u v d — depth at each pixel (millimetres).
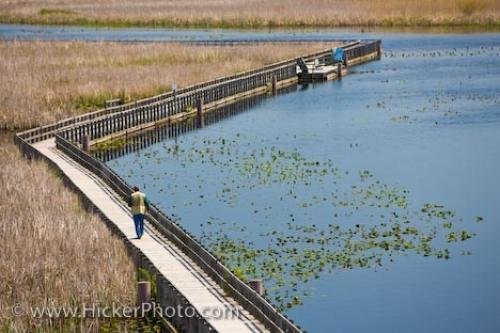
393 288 48344
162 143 84438
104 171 63938
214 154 79062
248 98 108562
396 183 68375
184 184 69250
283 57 127375
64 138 78250
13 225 51250
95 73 110125
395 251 53750
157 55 125312
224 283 42812
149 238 51250
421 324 44344
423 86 111688
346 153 78188
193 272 45594
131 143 85125
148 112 91562
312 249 54062
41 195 59281
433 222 59125
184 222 59750
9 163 69812
